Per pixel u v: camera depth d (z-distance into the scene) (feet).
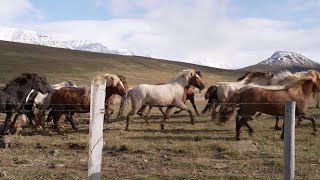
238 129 51.03
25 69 341.82
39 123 61.46
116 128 62.44
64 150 44.52
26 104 60.70
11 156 40.78
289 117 21.01
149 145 45.01
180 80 62.80
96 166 22.03
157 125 66.28
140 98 60.44
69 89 59.06
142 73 412.98
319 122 65.57
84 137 52.29
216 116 69.15
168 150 43.78
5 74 291.38
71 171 33.50
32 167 35.42
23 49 492.13
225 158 40.19
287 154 21.13
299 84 51.98
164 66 494.18
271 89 51.60
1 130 56.95
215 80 411.34
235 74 488.44
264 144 46.93
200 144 44.83
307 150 42.93
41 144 46.47
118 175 32.89
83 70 372.79
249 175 32.94
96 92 21.68
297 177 32.19
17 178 30.91
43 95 62.95
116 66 435.12
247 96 51.21
